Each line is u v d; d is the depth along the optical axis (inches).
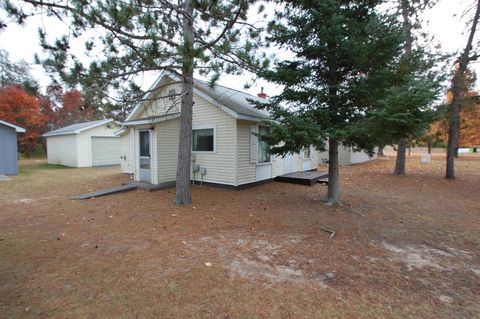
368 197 297.7
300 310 95.7
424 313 94.3
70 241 163.9
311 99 240.8
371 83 217.3
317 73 245.8
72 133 688.4
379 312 94.7
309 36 231.8
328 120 229.0
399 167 484.1
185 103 257.4
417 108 177.2
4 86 908.0
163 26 217.6
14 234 176.7
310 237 172.4
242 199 289.0
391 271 126.2
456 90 405.4
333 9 205.2
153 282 114.9
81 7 166.4
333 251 149.9
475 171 522.9
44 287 110.8
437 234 177.6
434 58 390.9
